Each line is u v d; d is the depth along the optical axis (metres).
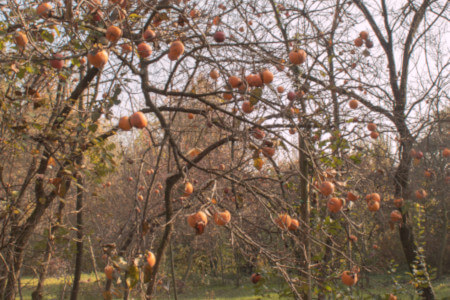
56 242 3.48
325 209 4.05
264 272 3.26
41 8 2.16
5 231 3.24
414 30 5.39
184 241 11.61
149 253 1.95
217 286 16.00
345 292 3.46
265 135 2.86
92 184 3.58
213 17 3.30
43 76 3.24
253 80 2.32
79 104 3.60
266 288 3.27
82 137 2.92
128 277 1.83
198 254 15.66
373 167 4.92
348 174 3.76
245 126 2.66
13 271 3.18
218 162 4.32
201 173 4.77
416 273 4.98
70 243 3.67
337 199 2.68
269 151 2.62
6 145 3.03
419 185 4.40
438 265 13.07
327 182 2.44
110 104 2.58
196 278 16.61
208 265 17.55
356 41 4.10
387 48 5.45
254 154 2.50
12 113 2.65
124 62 2.43
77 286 4.21
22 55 2.36
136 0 3.25
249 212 4.36
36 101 2.82
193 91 3.05
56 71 2.91
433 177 4.38
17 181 4.13
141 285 1.92
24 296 5.95
